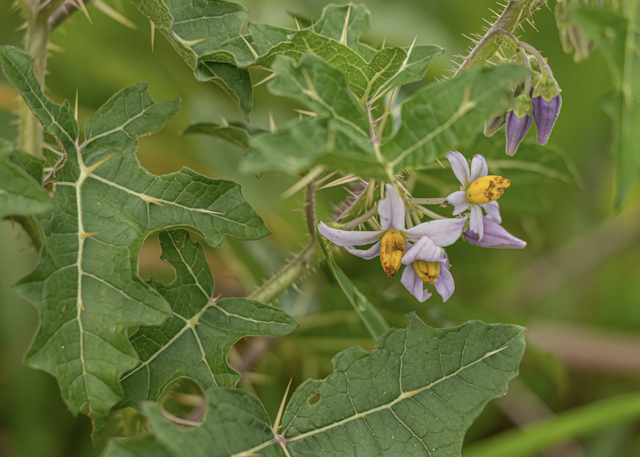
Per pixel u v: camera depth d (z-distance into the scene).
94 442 0.36
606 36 0.36
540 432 0.48
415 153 0.35
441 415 0.38
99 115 0.38
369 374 0.38
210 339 0.38
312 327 0.48
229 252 0.49
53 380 0.48
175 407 0.48
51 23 0.42
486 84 0.35
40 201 0.35
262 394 0.49
